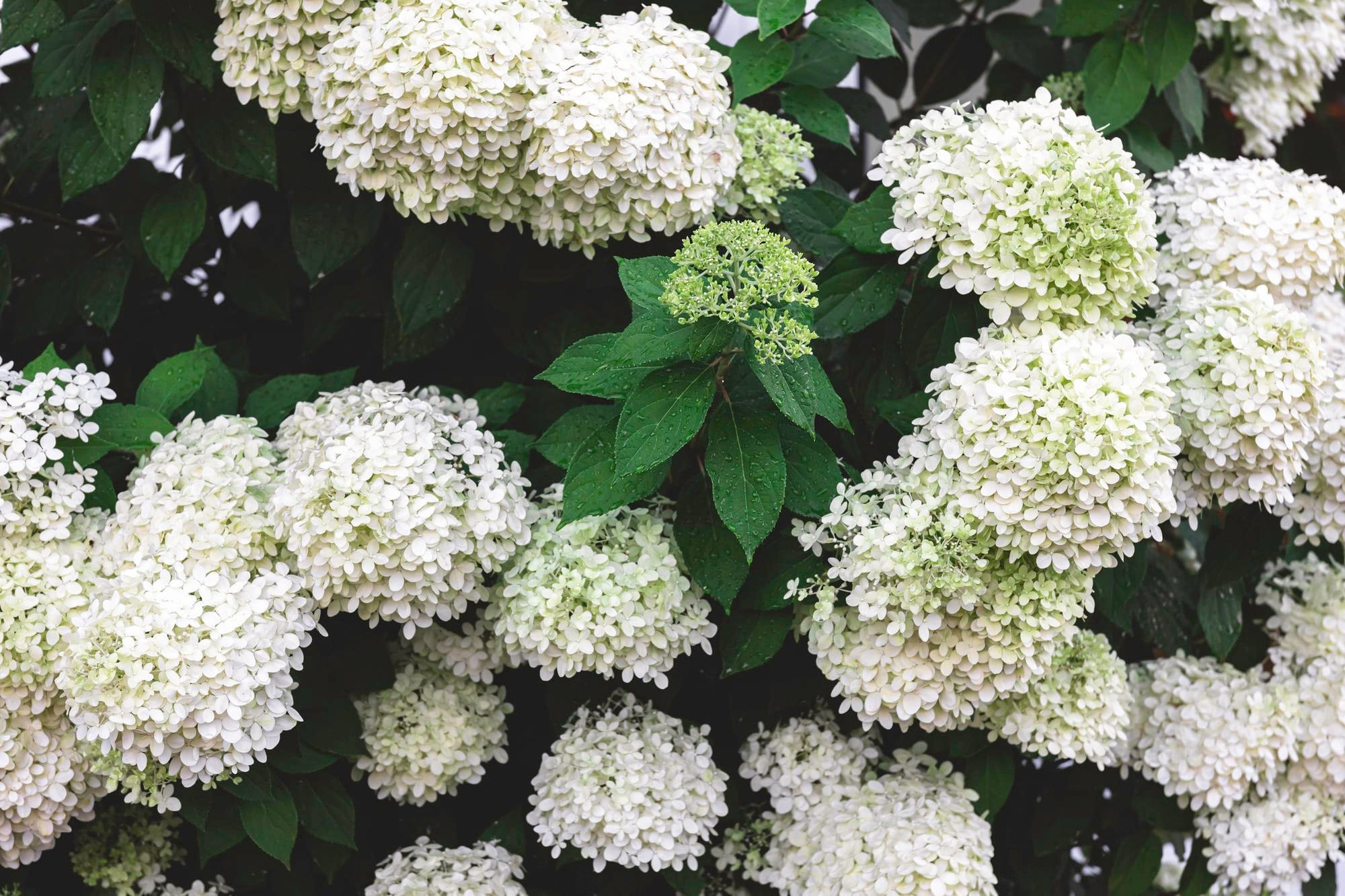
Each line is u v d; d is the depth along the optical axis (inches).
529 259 60.9
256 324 66.2
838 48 62.4
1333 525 59.4
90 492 56.6
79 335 65.7
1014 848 63.8
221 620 54.1
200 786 56.1
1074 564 55.3
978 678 55.6
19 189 64.7
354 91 55.6
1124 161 54.7
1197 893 62.9
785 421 56.6
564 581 56.1
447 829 61.1
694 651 60.4
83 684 53.5
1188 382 56.8
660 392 54.3
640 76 55.8
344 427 55.9
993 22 69.1
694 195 57.2
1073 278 54.6
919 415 57.2
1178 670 62.6
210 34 58.5
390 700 58.9
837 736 60.1
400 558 55.1
